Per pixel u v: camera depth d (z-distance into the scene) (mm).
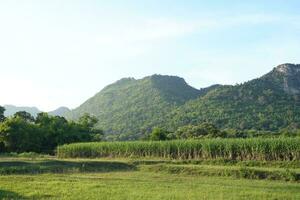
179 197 32688
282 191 36438
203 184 41219
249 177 47781
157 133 104125
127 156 81312
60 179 44844
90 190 36250
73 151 86688
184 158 74500
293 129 148500
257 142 65938
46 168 56531
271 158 64812
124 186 38938
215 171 51000
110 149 83250
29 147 102438
